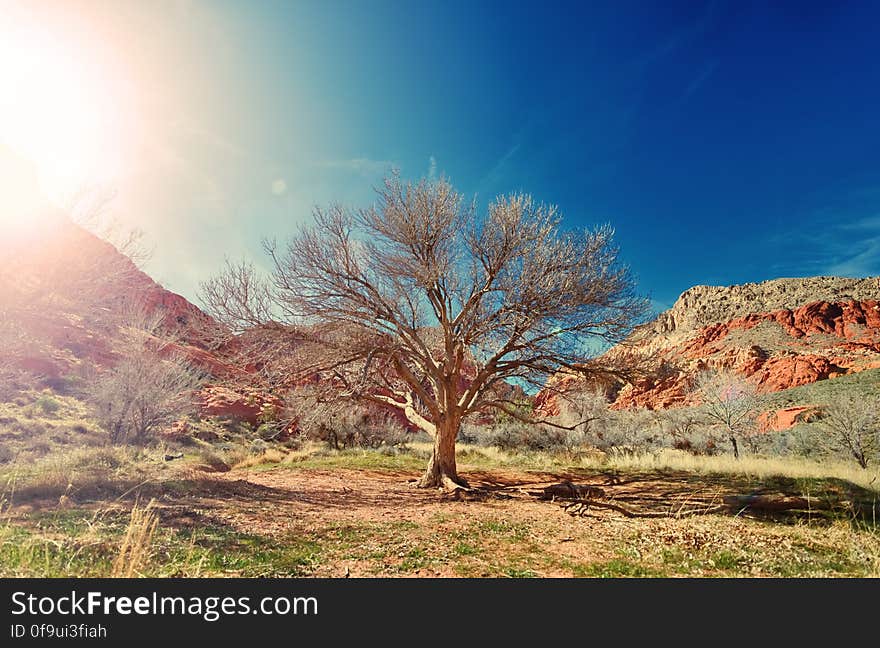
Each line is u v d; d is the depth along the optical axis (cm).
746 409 2630
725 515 866
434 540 685
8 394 1789
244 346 1267
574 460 2019
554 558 598
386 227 1348
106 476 905
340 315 1305
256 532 677
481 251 1365
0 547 448
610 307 1321
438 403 1456
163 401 1819
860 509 854
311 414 1321
